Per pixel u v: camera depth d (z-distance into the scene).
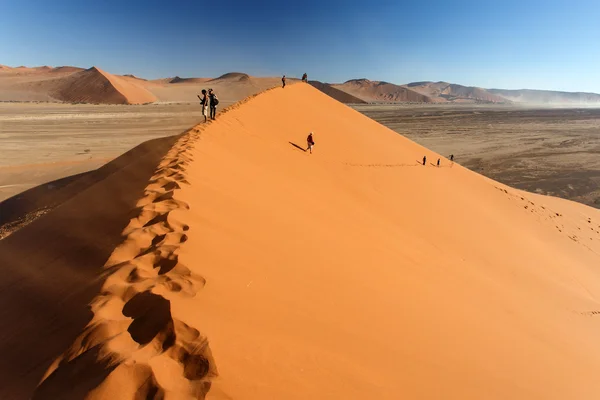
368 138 22.88
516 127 78.94
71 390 2.40
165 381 2.41
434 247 9.90
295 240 5.86
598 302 11.18
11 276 5.09
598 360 6.69
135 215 4.90
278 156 12.46
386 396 3.19
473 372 4.22
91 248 4.77
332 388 2.98
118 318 2.99
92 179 15.28
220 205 5.88
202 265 3.84
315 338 3.55
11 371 2.93
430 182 18.16
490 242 12.64
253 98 20.52
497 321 6.23
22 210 16.39
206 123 12.13
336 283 4.95
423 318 5.05
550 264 13.11
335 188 11.88
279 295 4.04
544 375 4.98
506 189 23.97
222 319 3.17
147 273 3.60
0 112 56.44
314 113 23.19
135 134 41.66
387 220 10.76
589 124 87.75
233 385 2.54
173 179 6.23
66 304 3.56
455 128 75.31
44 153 30.25
